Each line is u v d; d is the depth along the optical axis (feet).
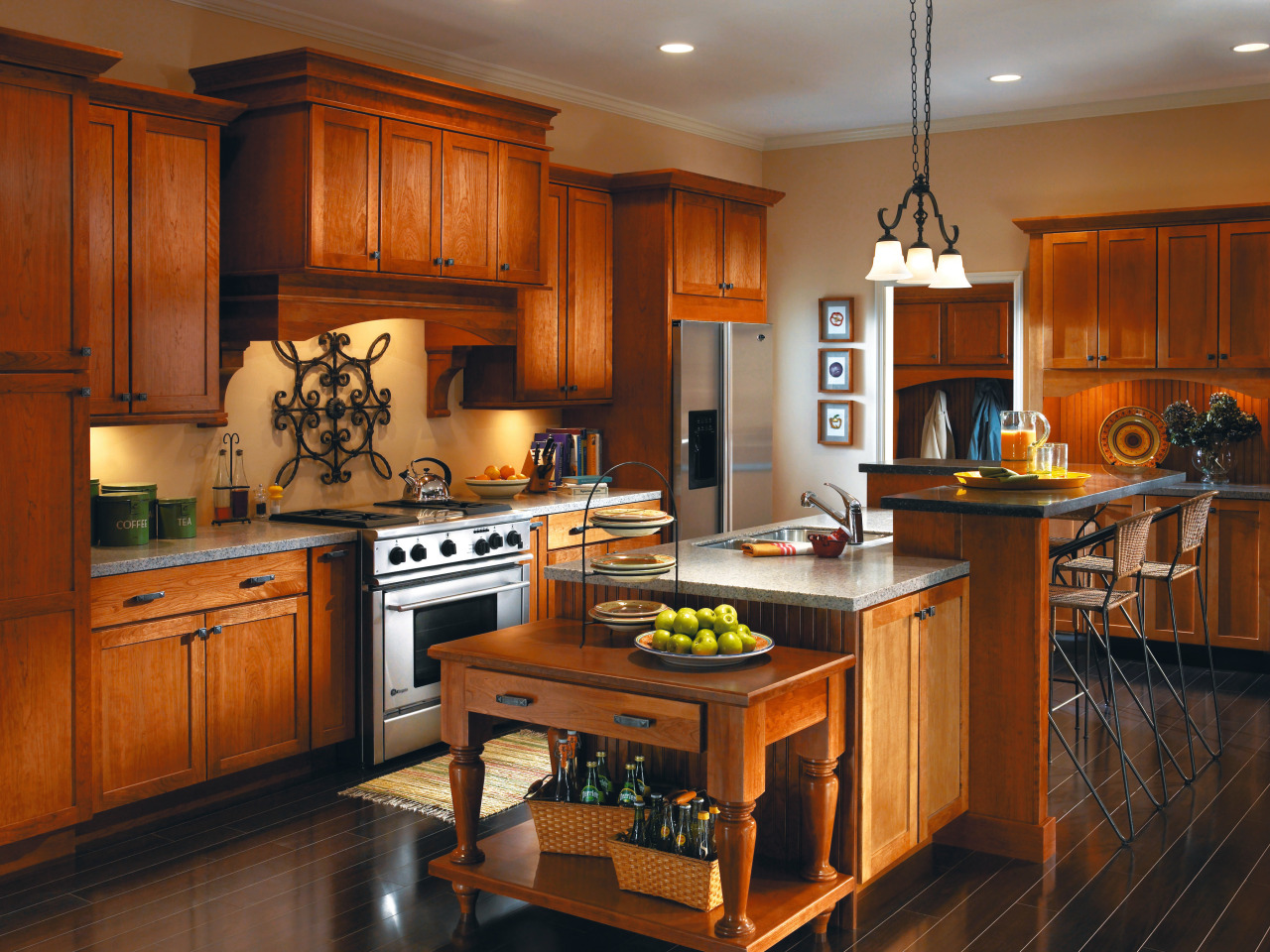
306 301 14.08
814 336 23.91
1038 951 9.66
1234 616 19.15
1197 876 11.18
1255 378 19.08
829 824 9.79
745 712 8.59
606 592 11.46
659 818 9.71
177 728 12.35
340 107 13.83
